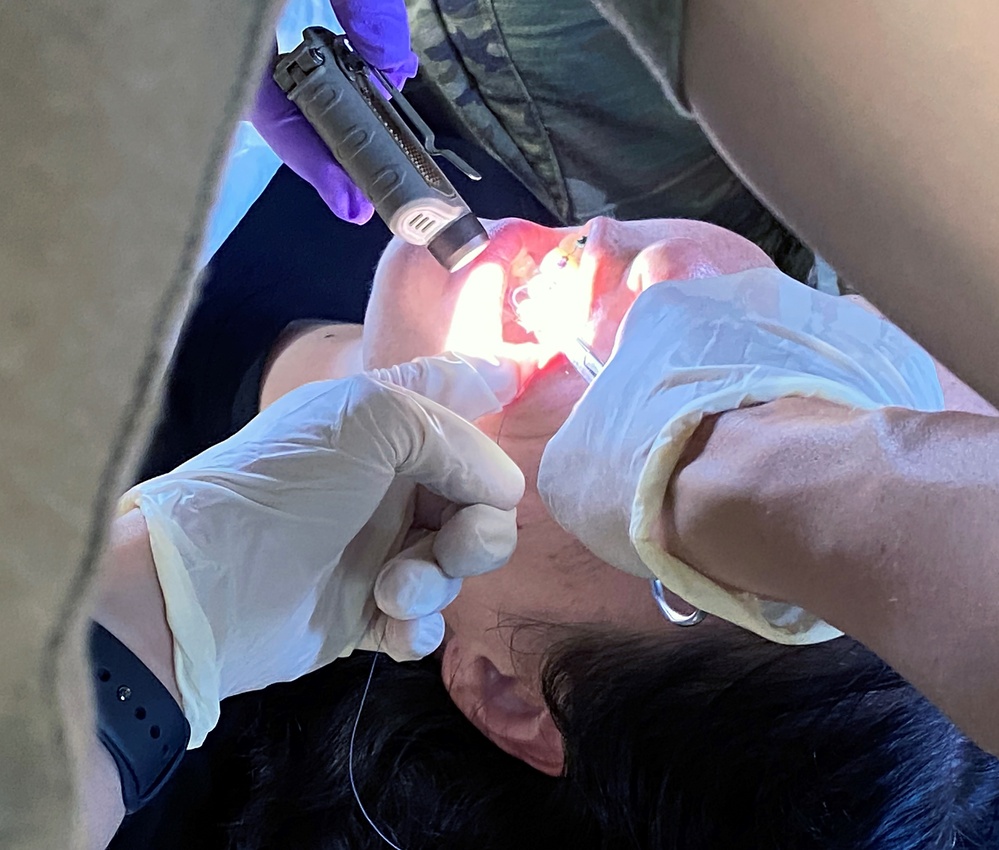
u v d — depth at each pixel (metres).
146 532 0.77
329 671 0.99
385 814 0.94
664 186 1.27
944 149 0.32
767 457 0.50
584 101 1.17
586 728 0.87
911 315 0.38
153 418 0.21
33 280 0.19
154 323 0.20
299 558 0.84
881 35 0.31
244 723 0.99
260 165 1.17
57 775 0.21
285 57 0.82
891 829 0.78
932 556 0.37
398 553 0.96
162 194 0.20
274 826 0.95
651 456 0.60
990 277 0.34
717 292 0.82
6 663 0.20
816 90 0.33
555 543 0.93
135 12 0.19
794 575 0.46
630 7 0.35
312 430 0.85
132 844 0.93
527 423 0.98
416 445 0.86
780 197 0.39
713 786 0.82
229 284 1.15
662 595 0.84
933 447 0.41
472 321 0.97
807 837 0.79
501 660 0.97
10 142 0.18
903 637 0.38
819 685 0.80
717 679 0.83
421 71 1.20
